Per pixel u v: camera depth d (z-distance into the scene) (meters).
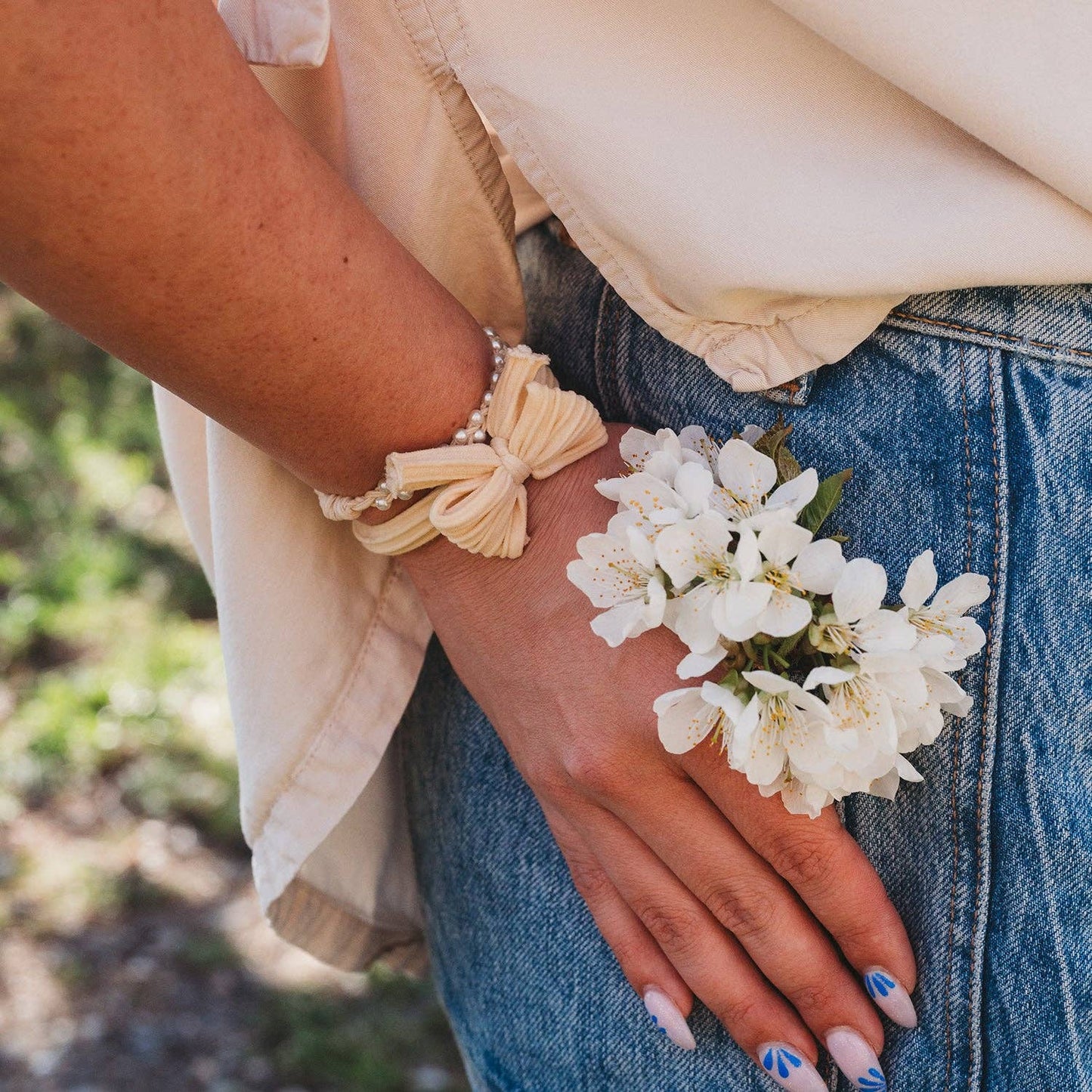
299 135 0.66
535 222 0.75
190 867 1.96
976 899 0.69
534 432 0.69
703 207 0.67
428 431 0.69
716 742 0.68
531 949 0.76
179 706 2.29
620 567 0.67
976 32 0.64
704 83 0.67
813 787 0.66
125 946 1.79
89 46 0.61
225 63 0.63
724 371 0.69
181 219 0.63
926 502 0.68
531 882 0.76
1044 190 0.65
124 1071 1.58
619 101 0.67
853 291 0.66
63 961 1.75
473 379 0.69
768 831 0.68
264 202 0.64
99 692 2.27
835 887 0.69
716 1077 0.73
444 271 0.73
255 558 0.74
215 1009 1.69
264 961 1.79
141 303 0.64
